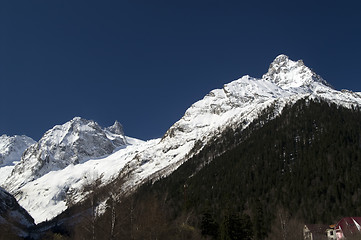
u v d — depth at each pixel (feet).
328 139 630.33
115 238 176.04
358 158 554.46
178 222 297.74
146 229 226.58
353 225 372.99
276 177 590.55
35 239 456.45
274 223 416.05
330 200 486.79
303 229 386.73
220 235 327.67
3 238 386.93
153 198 308.81
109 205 182.80
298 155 625.82
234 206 525.75
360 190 488.85
